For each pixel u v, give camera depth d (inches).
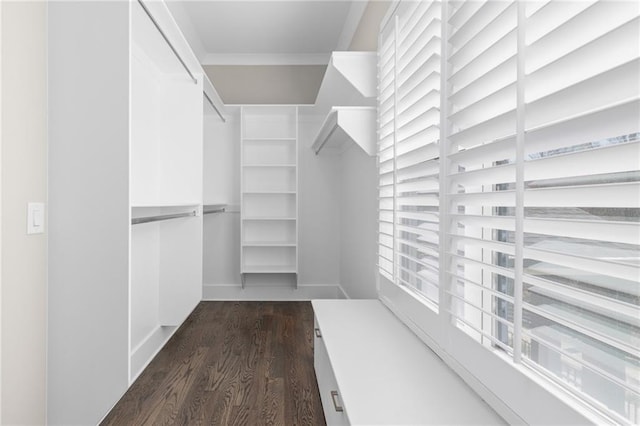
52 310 66.0
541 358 44.4
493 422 42.5
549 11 33.9
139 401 87.2
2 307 57.3
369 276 122.8
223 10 148.9
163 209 122.1
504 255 53.2
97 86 65.5
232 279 190.7
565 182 39.1
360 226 137.8
